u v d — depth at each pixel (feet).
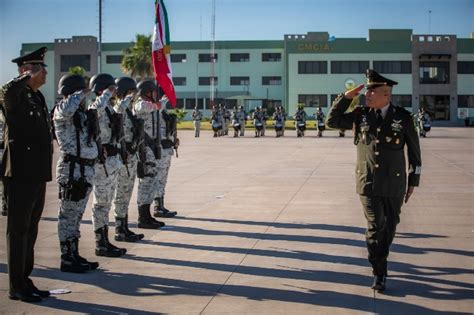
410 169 19.72
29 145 18.71
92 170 22.04
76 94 21.12
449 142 103.04
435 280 20.59
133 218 32.50
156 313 17.53
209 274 21.54
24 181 18.58
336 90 216.74
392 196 19.08
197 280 20.81
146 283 20.51
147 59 198.80
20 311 17.74
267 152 81.10
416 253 24.25
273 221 31.24
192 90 238.68
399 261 23.03
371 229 19.43
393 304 18.15
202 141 109.60
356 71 216.13
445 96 216.13
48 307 18.11
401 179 19.22
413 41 214.07
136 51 200.85
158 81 32.71
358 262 23.03
